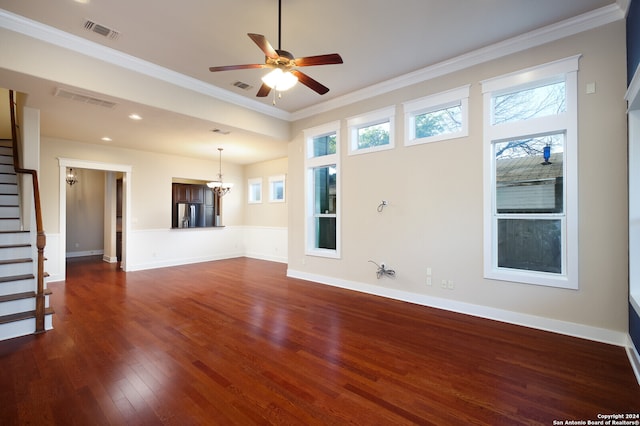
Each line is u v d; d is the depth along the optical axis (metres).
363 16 2.96
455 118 3.96
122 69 3.65
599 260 2.96
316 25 3.10
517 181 3.52
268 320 3.61
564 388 2.20
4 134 6.22
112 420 1.88
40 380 2.33
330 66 3.98
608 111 2.92
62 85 3.26
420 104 4.14
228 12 2.88
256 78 4.23
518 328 3.31
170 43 3.39
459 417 1.91
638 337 2.42
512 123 3.43
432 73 4.01
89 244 9.16
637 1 2.44
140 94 3.80
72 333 3.23
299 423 1.86
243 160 8.30
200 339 3.08
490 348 2.85
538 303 3.29
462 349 2.83
